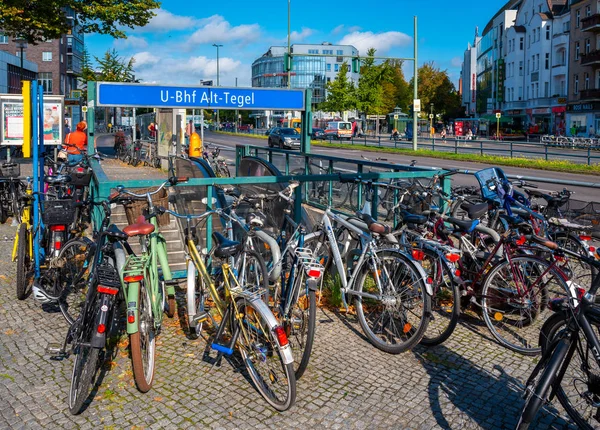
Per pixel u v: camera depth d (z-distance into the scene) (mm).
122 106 9555
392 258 4934
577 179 21875
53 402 3996
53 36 24625
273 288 5156
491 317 5234
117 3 25156
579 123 56531
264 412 3906
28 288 6238
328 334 5266
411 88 83062
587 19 54406
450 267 4965
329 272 6125
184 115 20484
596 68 54969
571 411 3615
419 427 3740
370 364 4652
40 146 6742
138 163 22750
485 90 85625
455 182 20812
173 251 6965
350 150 41219
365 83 62344
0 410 3896
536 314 5141
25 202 6492
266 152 13594
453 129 71688
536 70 67250
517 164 27688
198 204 6410
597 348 3352
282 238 5816
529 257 5066
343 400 4066
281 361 3895
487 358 4801
